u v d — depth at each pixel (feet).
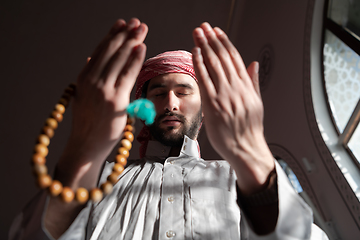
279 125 11.73
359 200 7.51
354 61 8.81
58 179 2.14
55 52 18.02
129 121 2.82
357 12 8.75
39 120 18.37
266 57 13.52
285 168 11.44
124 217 2.67
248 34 15.70
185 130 3.54
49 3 17.39
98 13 17.65
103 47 2.39
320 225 8.73
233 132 2.21
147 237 2.51
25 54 17.87
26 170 18.30
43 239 2.12
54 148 17.57
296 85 10.92
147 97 3.75
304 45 10.74
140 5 17.53
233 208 2.80
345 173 8.20
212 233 2.55
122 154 2.57
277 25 13.07
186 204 2.74
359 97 8.45
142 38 2.32
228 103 2.24
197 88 3.76
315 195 9.21
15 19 17.40
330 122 9.46
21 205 18.08
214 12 17.12
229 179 3.10
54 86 18.35
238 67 2.45
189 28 17.66
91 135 2.14
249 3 16.15
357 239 7.36
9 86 18.06
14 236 2.24
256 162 2.24
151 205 2.74
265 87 13.26
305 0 11.10
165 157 3.64
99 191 2.18
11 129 18.24
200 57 2.35
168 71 3.67
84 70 2.31
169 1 17.33
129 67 2.23
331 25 9.90
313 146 9.52
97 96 2.15
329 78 9.83
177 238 2.49
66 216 2.30
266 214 2.31
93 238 2.56
